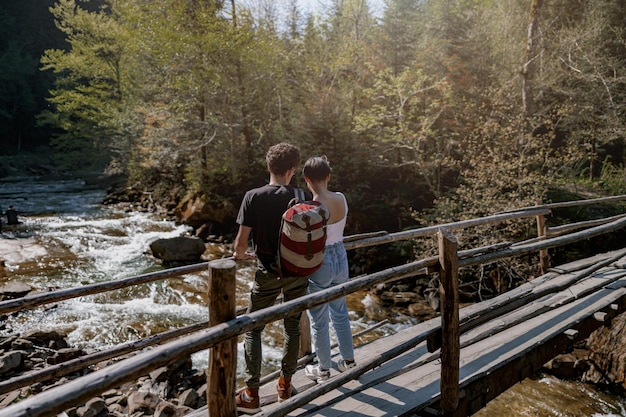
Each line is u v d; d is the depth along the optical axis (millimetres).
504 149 11672
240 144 18766
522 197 11195
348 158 15883
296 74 19266
